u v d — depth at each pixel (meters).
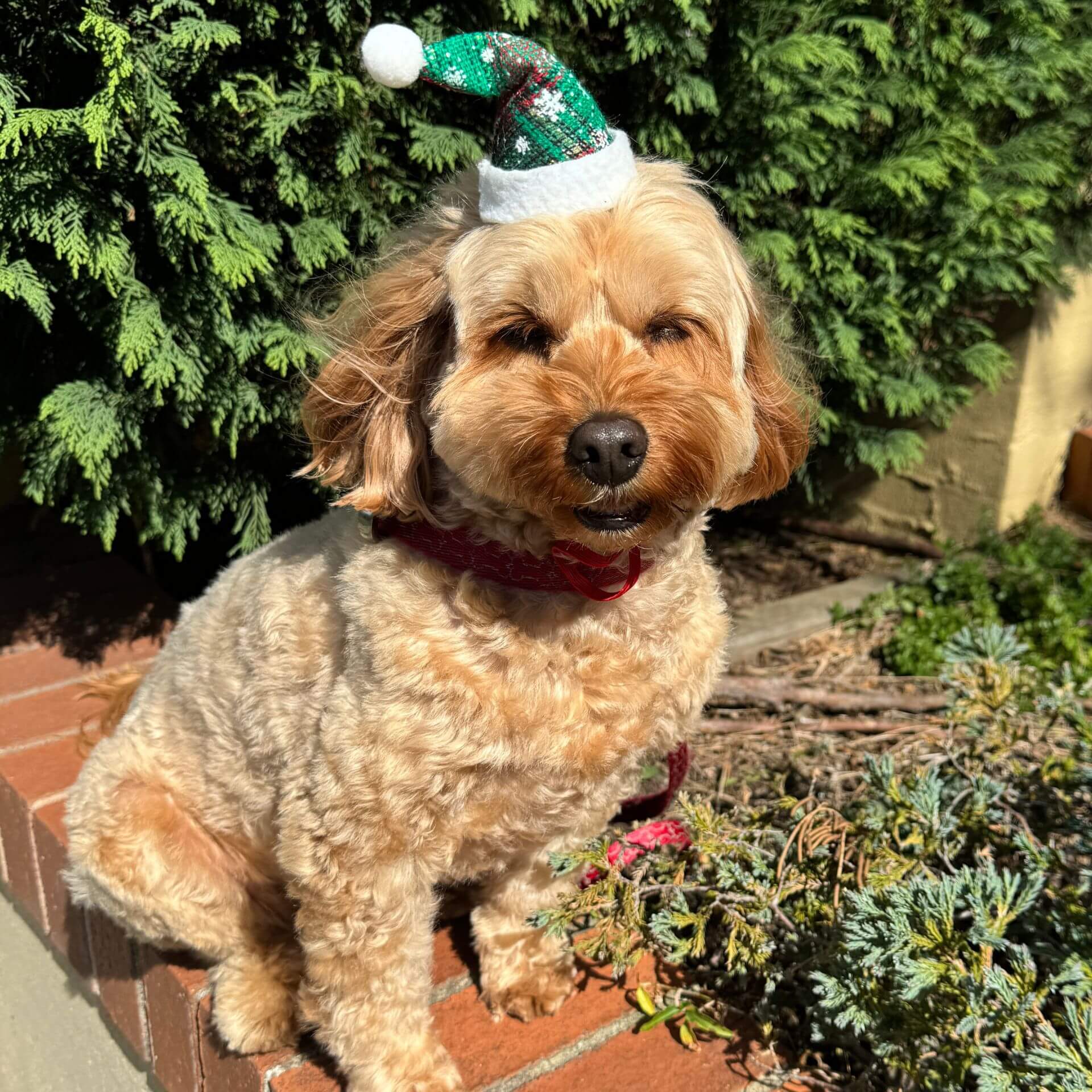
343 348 0.50
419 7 0.74
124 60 0.60
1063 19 0.92
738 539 1.26
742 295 0.51
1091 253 1.05
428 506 0.47
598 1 0.74
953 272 0.95
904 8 0.86
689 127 0.85
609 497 0.42
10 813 0.71
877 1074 0.50
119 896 0.53
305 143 0.73
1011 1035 0.47
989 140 0.97
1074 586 1.04
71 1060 0.63
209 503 0.82
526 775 0.45
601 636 0.45
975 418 1.16
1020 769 0.63
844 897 0.53
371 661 0.45
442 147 0.73
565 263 0.42
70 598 0.94
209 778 0.54
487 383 0.44
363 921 0.46
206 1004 0.54
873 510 1.25
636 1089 0.49
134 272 0.71
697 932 0.51
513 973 0.54
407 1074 0.47
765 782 0.74
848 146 0.90
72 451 0.72
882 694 0.84
